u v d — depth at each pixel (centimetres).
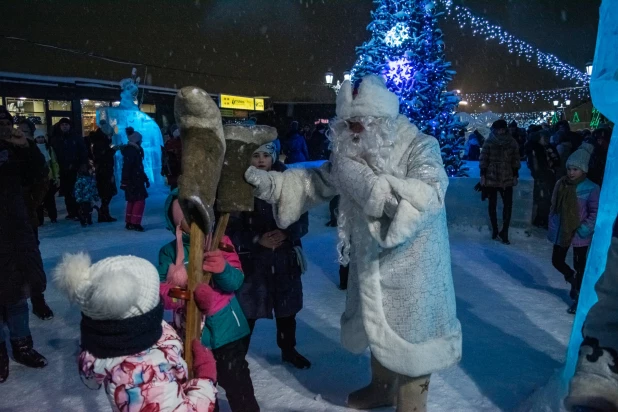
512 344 404
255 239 346
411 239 254
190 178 179
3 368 356
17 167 373
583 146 523
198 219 187
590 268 256
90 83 2172
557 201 500
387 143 252
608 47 212
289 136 1272
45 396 333
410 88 903
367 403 303
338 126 262
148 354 165
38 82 1955
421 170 248
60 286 158
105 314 153
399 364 257
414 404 270
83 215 995
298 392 330
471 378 343
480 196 832
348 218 270
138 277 159
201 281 192
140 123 1555
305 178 288
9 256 359
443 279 263
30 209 438
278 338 371
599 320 154
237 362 266
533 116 2878
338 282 585
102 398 330
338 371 361
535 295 535
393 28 903
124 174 926
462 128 979
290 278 353
